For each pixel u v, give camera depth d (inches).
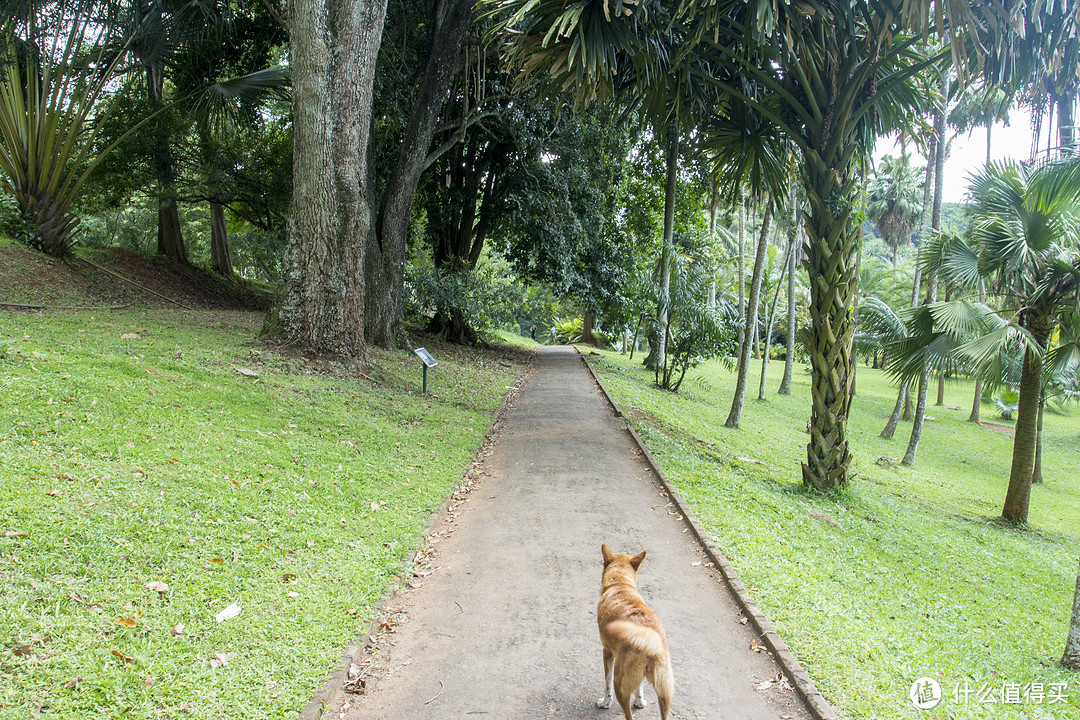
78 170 681.0
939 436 986.1
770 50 370.0
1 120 574.9
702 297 838.5
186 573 178.1
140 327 466.6
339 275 478.9
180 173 759.7
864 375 1599.4
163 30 573.0
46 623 143.2
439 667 160.2
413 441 367.9
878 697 151.6
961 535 417.1
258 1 670.5
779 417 907.4
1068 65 353.7
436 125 724.7
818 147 387.2
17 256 567.8
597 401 599.8
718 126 447.8
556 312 1930.4
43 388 273.7
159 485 223.6
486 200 930.7
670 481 333.1
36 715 118.9
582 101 366.0
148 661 140.6
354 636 168.1
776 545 260.1
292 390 390.3
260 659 149.6
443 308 816.3
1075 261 464.4
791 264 1130.7
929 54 406.3
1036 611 289.4
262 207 841.5
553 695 149.7
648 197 1012.5
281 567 195.2
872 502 420.5
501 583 209.2
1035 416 491.8
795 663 162.7
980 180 470.9
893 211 1603.1
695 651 171.5
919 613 238.2
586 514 280.7
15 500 185.9
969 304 452.8
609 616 143.5
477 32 640.4
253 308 816.9
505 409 543.2
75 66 591.8
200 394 331.0
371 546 224.1
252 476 256.5
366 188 615.8
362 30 478.6
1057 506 619.2
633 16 333.1
